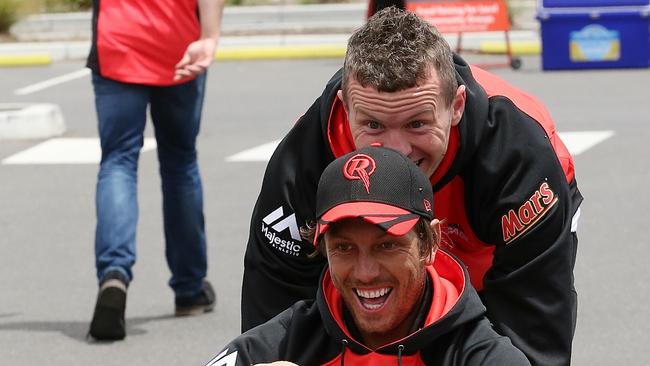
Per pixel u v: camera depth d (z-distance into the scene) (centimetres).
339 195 294
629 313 643
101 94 597
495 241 357
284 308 369
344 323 315
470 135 348
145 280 721
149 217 872
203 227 642
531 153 353
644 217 832
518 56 1733
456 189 363
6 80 1630
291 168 363
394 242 295
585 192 904
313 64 1695
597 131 1120
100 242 599
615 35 1537
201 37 595
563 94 1353
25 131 1175
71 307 678
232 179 973
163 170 627
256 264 371
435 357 308
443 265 320
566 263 351
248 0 2184
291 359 317
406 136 328
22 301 690
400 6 408
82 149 1126
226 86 1497
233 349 318
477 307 309
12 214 897
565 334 350
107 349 602
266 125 1205
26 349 607
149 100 604
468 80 353
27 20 2019
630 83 1417
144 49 592
